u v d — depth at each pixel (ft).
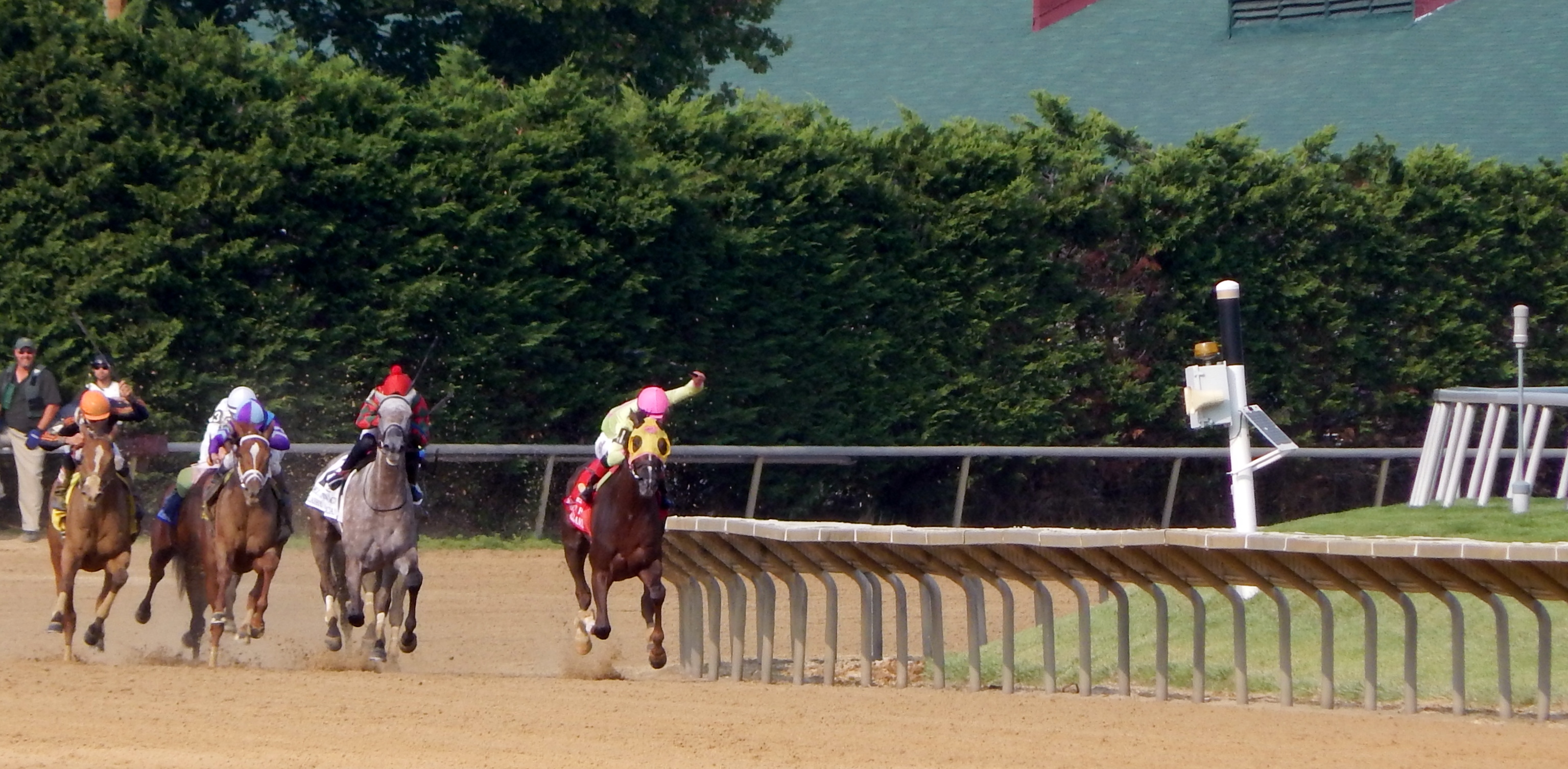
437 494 62.28
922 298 67.51
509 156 59.93
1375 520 48.44
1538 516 48.29
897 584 38.19
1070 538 33.65
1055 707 32.71
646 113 64.08
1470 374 74.74
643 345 62.95
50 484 58.44
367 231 58.03
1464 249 74.28
